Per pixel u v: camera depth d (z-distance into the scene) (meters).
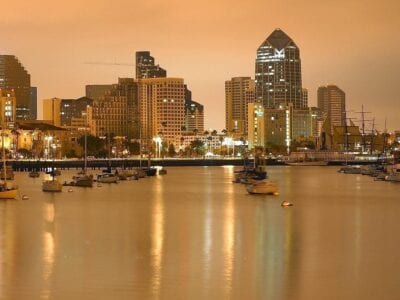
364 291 74.06
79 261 88.75
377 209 155.62
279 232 115.19
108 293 73.19
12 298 71.50
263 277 79.81
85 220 132.38
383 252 95.75
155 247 99.25
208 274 81.19
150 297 71.75
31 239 107.38
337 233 114.19
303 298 71.50
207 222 129.12
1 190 176.75
